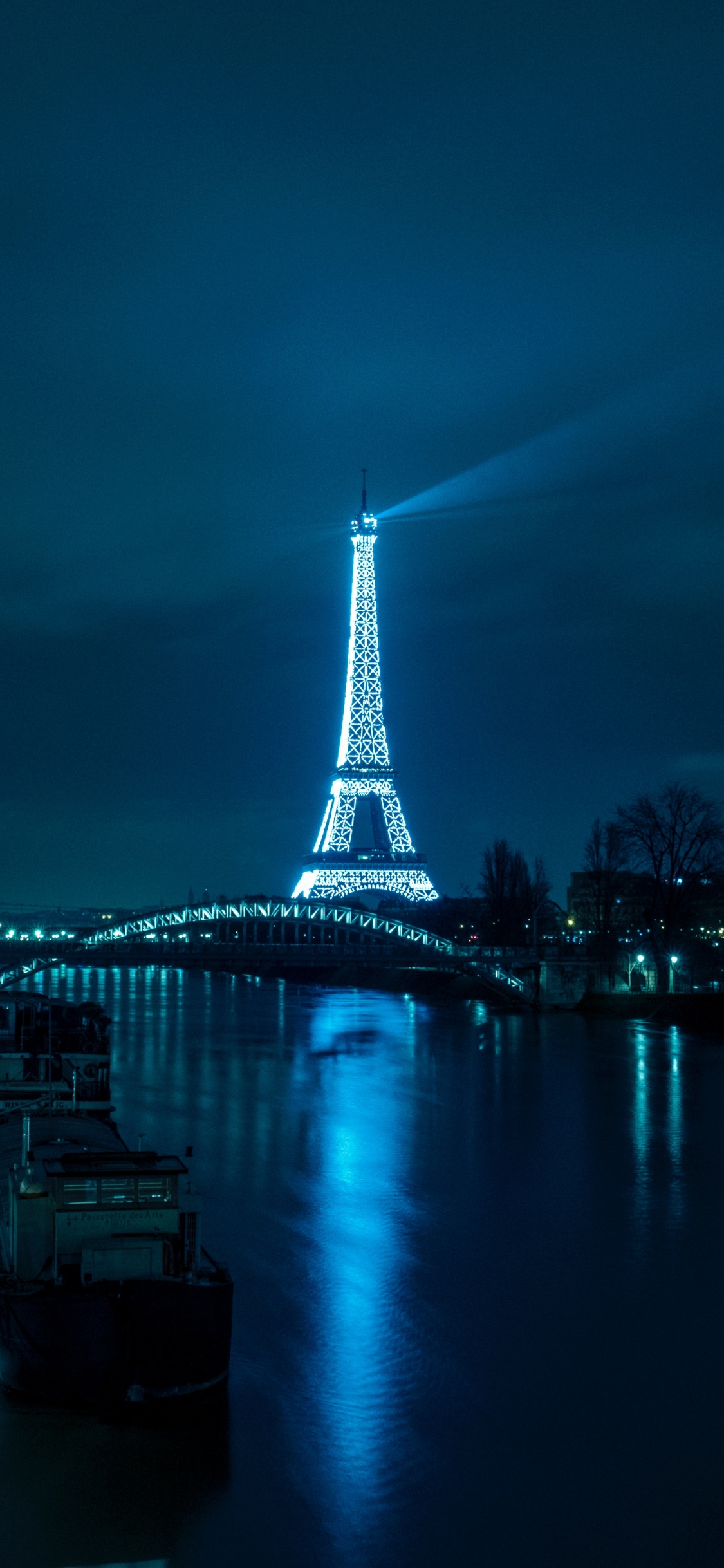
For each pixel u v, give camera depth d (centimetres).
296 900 18638
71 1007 7419
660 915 15738
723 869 15450
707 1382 3781
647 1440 3422
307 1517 3031
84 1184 3519
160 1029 14450
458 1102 8819
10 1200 3688
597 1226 5400
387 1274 4697
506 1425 3491
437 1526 3006
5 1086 5750
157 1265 3488
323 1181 6166
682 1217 5556
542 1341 4069
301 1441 3362
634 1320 4266
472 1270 4772
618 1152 7000
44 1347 3369
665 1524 3033
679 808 15538
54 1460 3216
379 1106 8612
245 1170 6397
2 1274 3578
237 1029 14225
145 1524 2983
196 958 15962
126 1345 3359
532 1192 6009
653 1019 15075
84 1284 3438
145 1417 3372
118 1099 8756
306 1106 8588
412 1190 6025
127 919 17838
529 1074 10369
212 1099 8856
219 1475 3188
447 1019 15638
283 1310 4278
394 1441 3384
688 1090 9456
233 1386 3659
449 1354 3950
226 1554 2889
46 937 18912
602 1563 2878
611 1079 10050
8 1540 2920
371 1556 2888
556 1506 3103
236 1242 5034
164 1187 3556
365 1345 3994
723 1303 4428
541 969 16600
